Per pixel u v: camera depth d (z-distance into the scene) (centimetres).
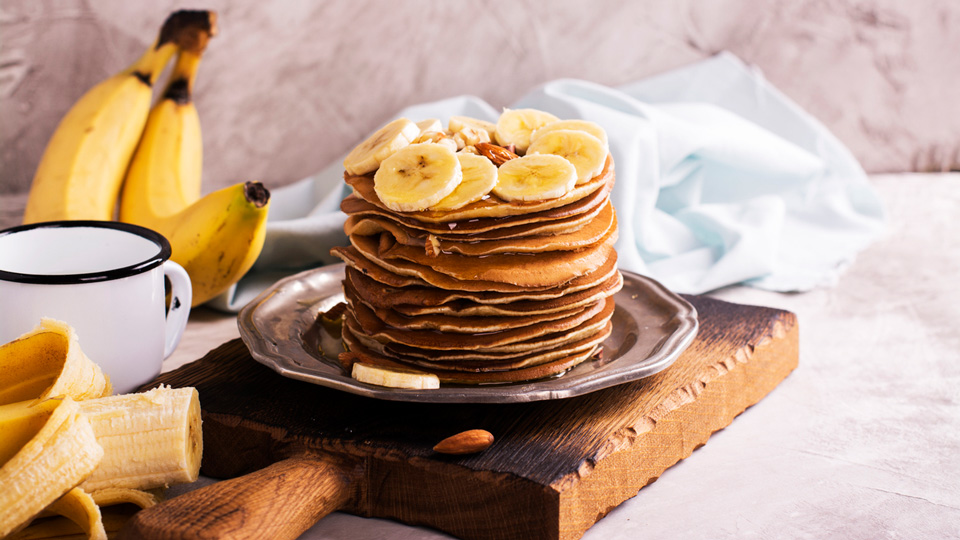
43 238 87
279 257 106
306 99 124
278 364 82
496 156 85
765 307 94
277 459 81
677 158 111
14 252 86
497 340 81
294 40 122
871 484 81
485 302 81
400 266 82
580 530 77
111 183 105
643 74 136
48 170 104
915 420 87
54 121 117
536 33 130
